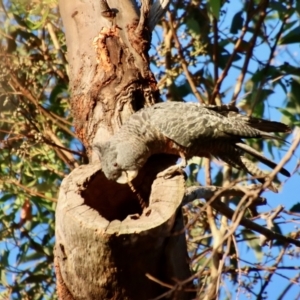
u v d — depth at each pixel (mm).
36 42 14953
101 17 10914
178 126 10484
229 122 10914
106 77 10430
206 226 13367
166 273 8938
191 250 12914
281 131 11133
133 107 10438
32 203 14898
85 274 8797
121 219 9680
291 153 6758
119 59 10570
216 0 12930
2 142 14188
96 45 10648
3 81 14070
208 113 10914
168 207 8852
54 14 14523
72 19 11086
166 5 11328
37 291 14531
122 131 10039
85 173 9383
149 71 10742
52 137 14531
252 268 9727
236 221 6859
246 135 10844
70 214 8695
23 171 14523
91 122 10336
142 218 8703
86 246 8617
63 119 14492
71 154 14586
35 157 14656
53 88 15211
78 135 10570
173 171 9438
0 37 14500
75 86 10617
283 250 8617
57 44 14930
